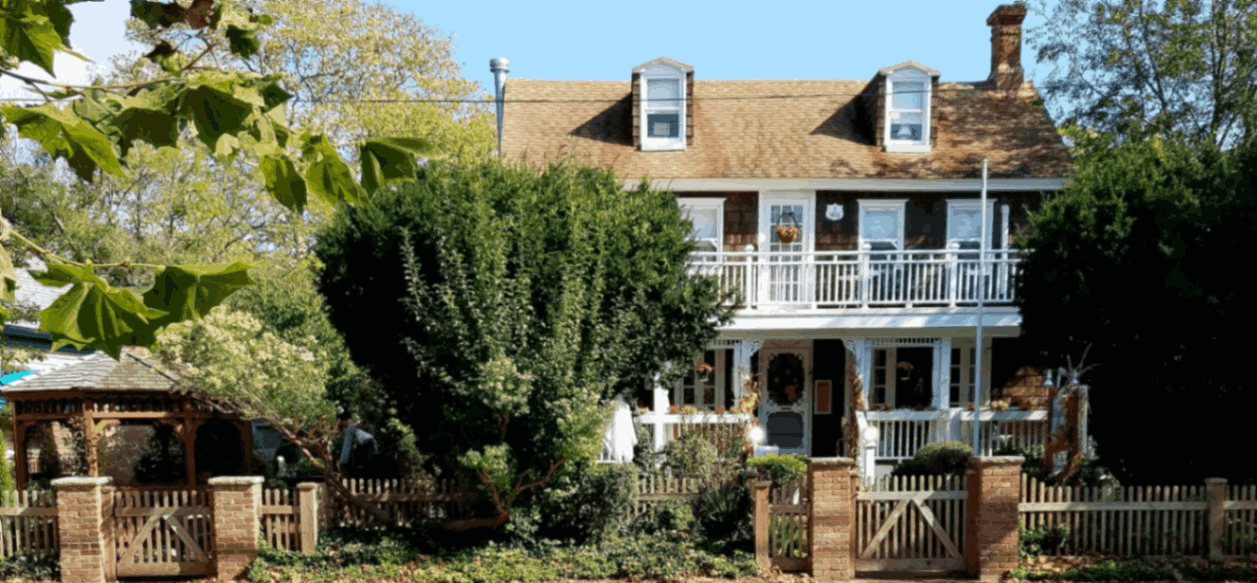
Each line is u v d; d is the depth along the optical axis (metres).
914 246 19.39
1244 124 18.83
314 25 26.70
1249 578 10.56
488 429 11.09
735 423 16.88
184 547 11.36
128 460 20.48
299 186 3.05
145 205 26.88
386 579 10.76
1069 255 12.63
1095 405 12.98
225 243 27.23
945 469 14.47
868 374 18.02
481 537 11.62
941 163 19.23
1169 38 19.66
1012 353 19.73
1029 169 18.95
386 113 26.44
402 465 12.63
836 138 20.09
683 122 19.73
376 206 11.88
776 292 17.81
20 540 11.17
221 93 2.67
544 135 20.23
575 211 11.76
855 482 11.12
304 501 11.19
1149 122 20.55
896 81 19.66
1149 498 11.10
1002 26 21.97
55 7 3.01
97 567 10.88
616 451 15.27
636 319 11.70
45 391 16.30
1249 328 11.50
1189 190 12.02
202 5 3.03
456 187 11.92
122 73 21.42
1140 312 12.14
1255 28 19.03
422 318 11.07
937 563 11.03
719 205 19.17
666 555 11.10
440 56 29.59
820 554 10.82
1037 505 11.07
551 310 11.08
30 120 2.71
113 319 2.26
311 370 11.64
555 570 10.93
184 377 11.76
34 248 2.46
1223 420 11.76
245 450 17.66
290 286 22.48
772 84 22.30
